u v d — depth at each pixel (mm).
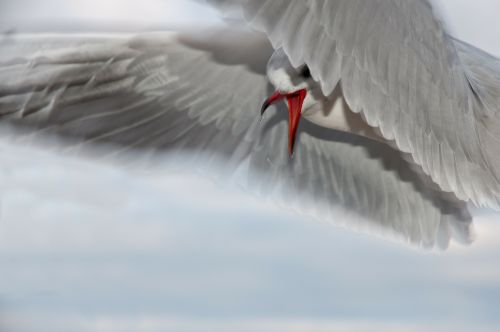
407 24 7488
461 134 7824
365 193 9133
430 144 7652
